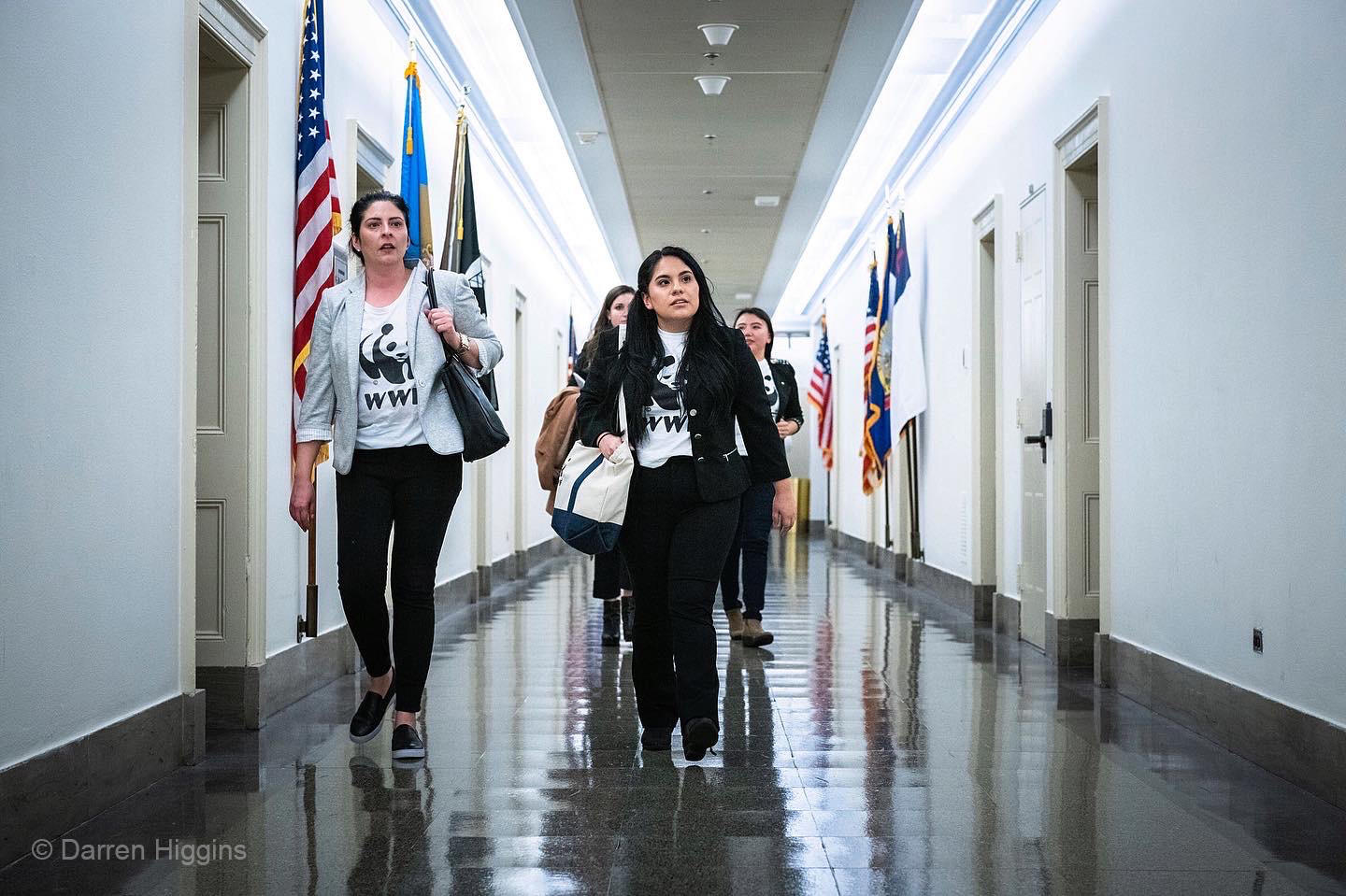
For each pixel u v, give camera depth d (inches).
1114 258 216.1
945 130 357.4
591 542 145.1
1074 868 109.0
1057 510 243.0
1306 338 141.8
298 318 201.3
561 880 104.8
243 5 174.4
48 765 114.8
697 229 585.6
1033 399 265.7
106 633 127.6
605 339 151.6
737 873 107.0
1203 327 174.1
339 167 230.2
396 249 149.0
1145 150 199.6
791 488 155.9
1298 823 124.7
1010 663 237.5
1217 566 167.6
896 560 446.9
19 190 109.5
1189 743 164.2
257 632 176.7
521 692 199.5
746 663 233.5
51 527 115.5
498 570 423.8
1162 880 105.9
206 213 180.9
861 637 275.7
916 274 418.0
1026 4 264.5
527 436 493.4
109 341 127.9
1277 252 149.9
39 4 113.4
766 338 263.0
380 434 147.5
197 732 148.9
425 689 203.3
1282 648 147.3
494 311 407.5
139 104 135.8
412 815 125.2
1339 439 133.6
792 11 292.2
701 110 380.2
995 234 299.3
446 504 151.7
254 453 178.2
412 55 271.9
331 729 172.4
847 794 134.6
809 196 503.5
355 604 147.7
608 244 629.9
